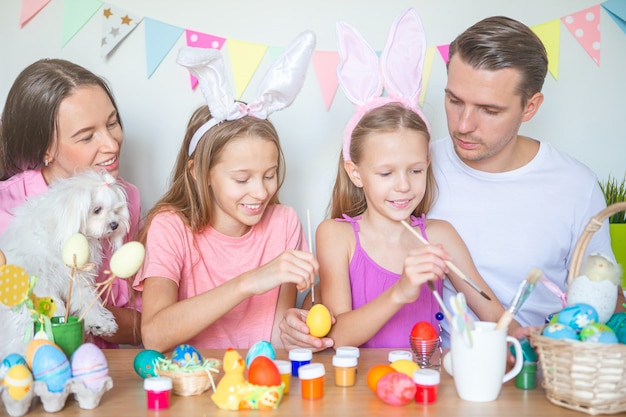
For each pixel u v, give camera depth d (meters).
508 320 1.08
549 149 1.85
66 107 1.66
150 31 2.15
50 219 1.55
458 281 1.64
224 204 1.61
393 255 1.65
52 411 1.03
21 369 1.01
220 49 2.16
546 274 1.79
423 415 1.01
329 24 2.18
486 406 1.05
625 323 1.11
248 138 1.55
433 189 1.79
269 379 1.05
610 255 1.81
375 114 1.55
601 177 2.25
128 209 1.80
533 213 1.79
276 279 1.33
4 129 1.73
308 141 2.22
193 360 1.16
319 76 2.18
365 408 1.04
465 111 1.62
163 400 1.04
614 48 2.22
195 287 1.69
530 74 1.60
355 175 1.65
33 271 1.49
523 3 2.18
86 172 1.64
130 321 1.77
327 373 1.25
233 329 1.72
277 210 1.81
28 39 2.15
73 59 2.15
